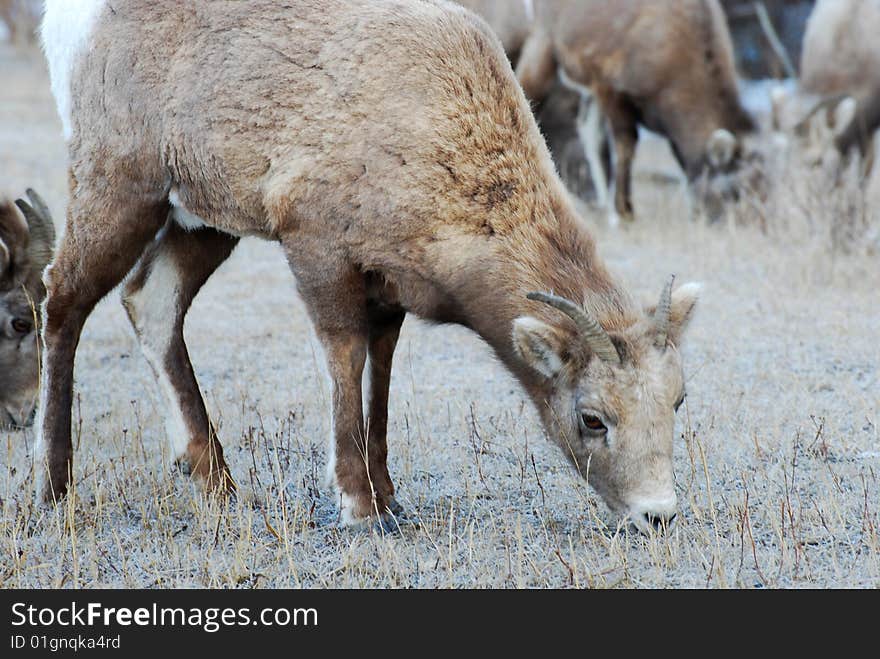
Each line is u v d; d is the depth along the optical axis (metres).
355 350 9.88
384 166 9.50
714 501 10.47
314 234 9.73
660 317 8.85
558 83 23.17
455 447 11.89
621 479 8.92
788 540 9.58
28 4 46.28
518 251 9.48
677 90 22.06
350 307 9.83
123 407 13.24
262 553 9.57
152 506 10.55
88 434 12.30
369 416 10.48
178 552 9.69
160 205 10.47
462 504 10.59
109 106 10.33
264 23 9.95
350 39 9.75
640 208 24.05
